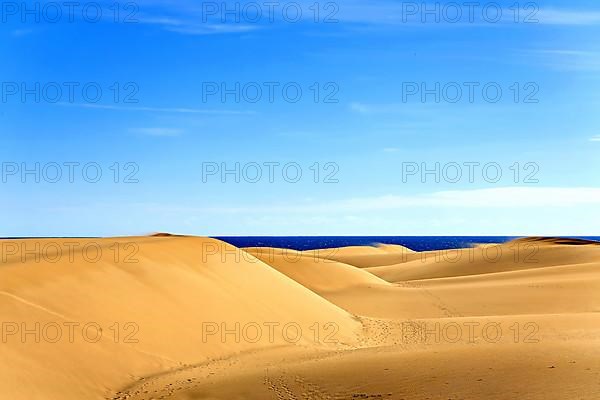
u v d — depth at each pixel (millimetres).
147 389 16781
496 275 56531
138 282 24109
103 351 18641
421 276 71250
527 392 12234
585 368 13625
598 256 67750
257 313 27266
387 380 14500
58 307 19656
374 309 41438
